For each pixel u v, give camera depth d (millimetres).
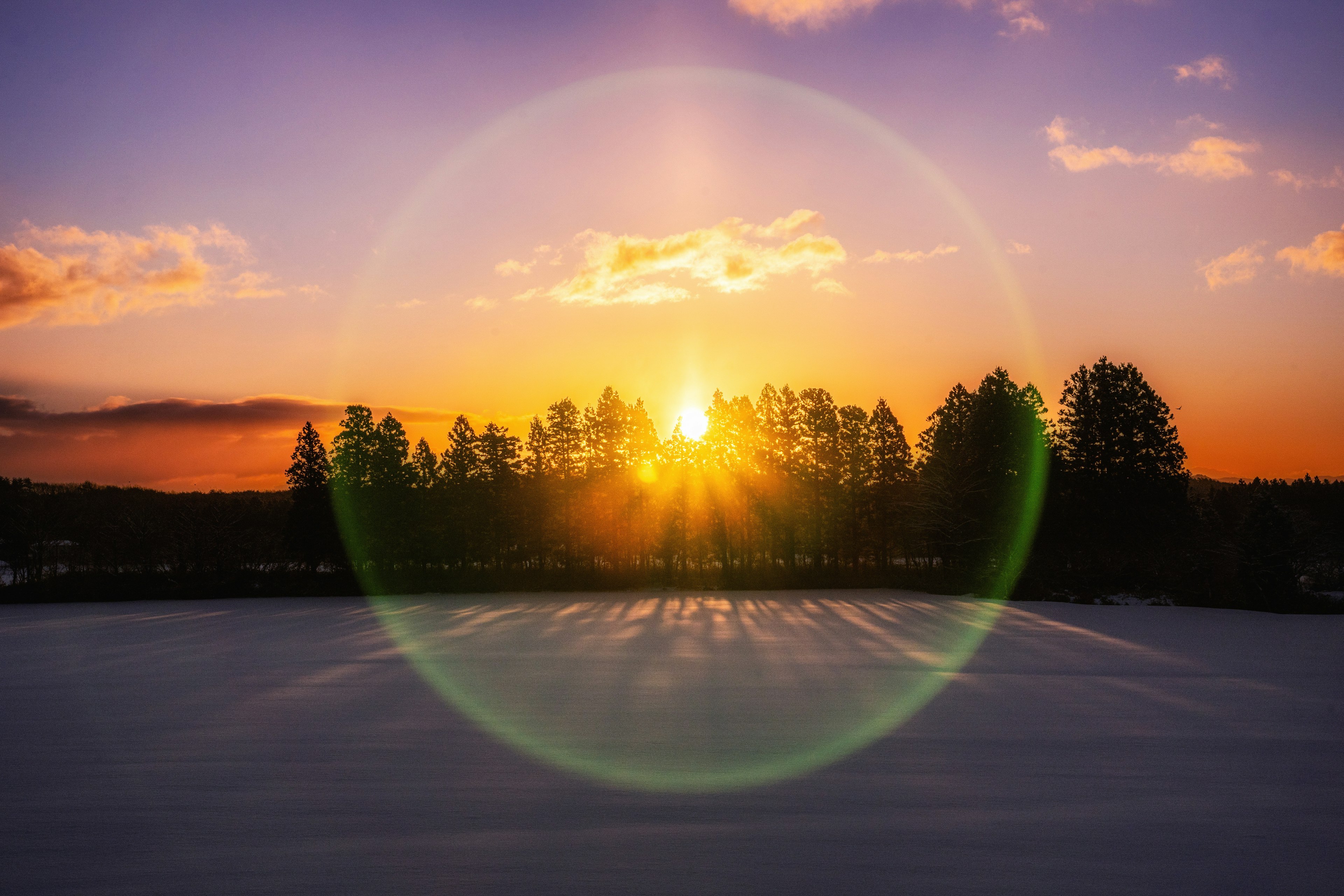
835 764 12281
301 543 59062
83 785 11570
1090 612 37500
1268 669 20906
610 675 20344
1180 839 9336
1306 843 9211
